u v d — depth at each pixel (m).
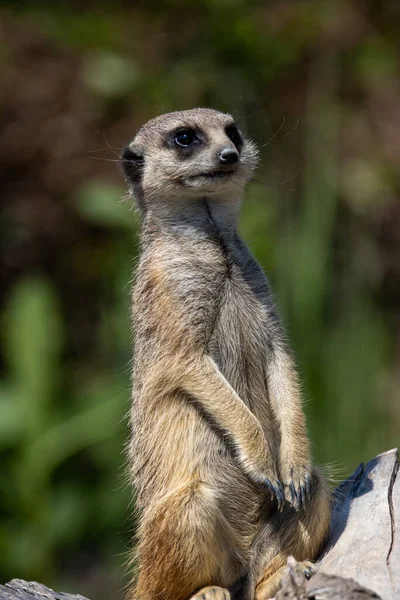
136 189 11.05
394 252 20.56
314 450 15.37
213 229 10.38
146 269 10.33
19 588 9.77
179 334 9.91
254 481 9.54
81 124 22.11
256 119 20.33
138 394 10.20
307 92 21.59
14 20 23.59
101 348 19.50
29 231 21.61
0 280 21.33
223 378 9.82
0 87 22.86
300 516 9.48
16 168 22.03
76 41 22.33
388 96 22.75
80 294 21.12
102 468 17.02
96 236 21.56
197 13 21.75
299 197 18.47
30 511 15.90
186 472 9.77
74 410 16.42
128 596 10.72
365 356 16.45
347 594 7.73
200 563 9.18
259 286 10.39
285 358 10.28
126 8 22.58
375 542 8.95
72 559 16.41
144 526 9.71
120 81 21.41
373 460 10.30
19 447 16.03
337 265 19.11
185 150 10.47
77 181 21.62
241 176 10.65
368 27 23.39
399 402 17.17
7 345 18.56
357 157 21.53
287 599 7.96
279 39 21.86
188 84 20.67
